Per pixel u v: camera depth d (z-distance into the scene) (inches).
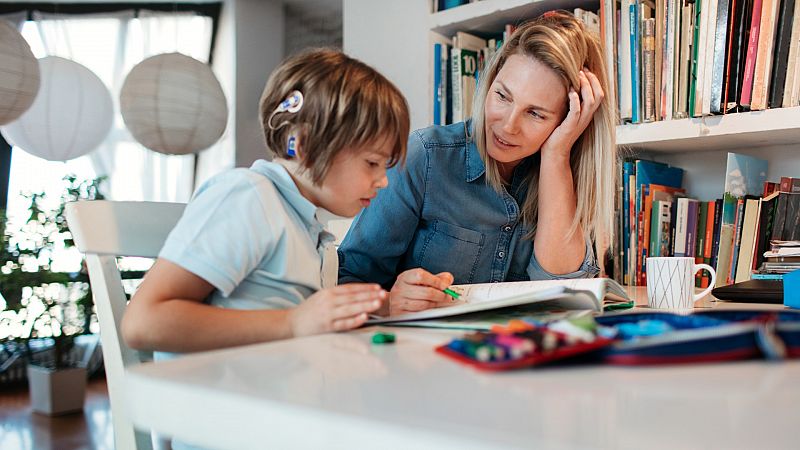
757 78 58.8
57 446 116.3
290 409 14.5
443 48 76.9
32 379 142.7
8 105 114.1
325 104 35.1
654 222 67.6
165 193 215.2
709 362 18.9
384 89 37.2
